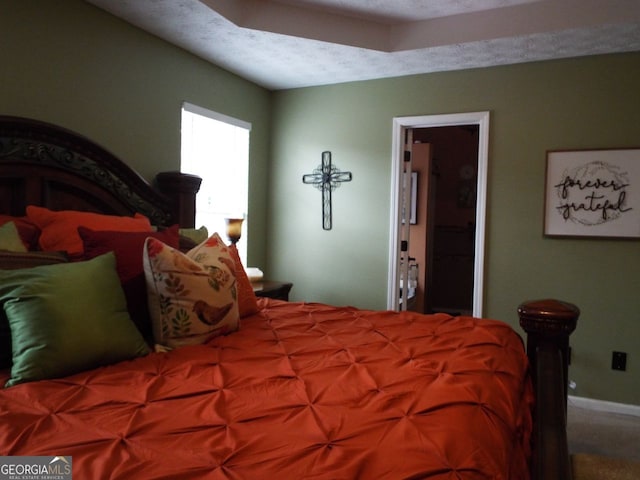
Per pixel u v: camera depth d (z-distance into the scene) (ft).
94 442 3.08
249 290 7.27
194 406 3.71
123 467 2.76
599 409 10.18
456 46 9.61
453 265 20.56
